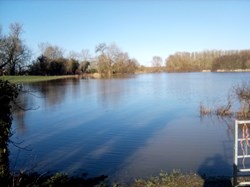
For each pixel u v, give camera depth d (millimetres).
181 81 69375
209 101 33188
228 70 114438
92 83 69125
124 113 27047
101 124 22078
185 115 25453
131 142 16688
